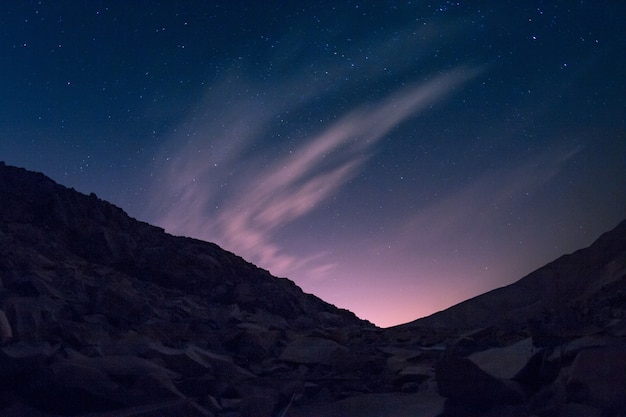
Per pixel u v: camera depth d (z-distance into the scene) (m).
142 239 19.81
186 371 8.91
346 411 7.90
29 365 7.59
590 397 6.50
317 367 10.29
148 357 8.89
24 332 8.68
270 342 11.90
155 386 7.56
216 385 8.45
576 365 6.80
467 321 18.20
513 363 8.05
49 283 11.83
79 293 12.02
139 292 14.18
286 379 9.34
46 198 18.95
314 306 20.73
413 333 15.30
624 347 6.98
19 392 7.38
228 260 20.03
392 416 7.41
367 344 13.03
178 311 13.54
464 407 7.20
